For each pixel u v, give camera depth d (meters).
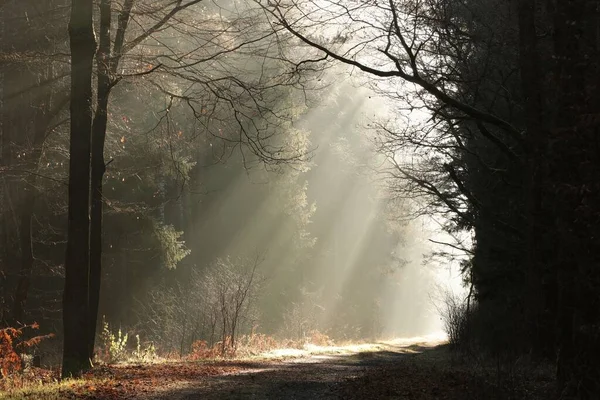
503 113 18.75
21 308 20.97
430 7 15.61
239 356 21.94
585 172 7.73
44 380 13.47
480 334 20.20
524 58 14.49
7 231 24.33
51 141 22.58
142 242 33.16
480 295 20.27
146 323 29.94
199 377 13.15
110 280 34.12
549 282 14.80
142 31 18.81
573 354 8.27
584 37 8.18
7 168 19.03
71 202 14.16
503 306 19.66
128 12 16.11
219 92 17.02
